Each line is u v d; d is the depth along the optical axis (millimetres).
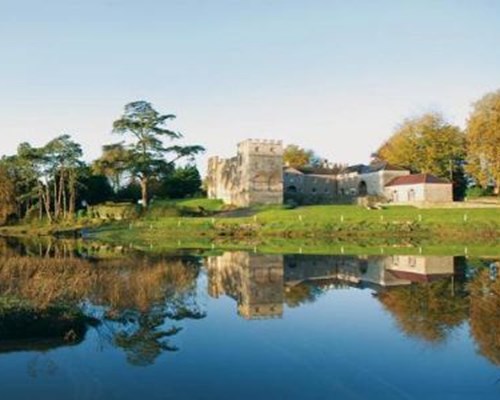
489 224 70438
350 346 19250
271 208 89312
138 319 22859
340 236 69000
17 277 29016
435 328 21516
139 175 94562
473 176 96812
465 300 27047
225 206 98375
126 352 18469
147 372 16656
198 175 126500
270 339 20219
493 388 15367
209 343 19625
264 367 17125
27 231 88188
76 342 19406
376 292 29969
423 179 101750
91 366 17094
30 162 98750
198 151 96188
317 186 123812
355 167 122438
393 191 108000
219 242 64812
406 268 39750
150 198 115375
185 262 44031
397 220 73688
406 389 15359
